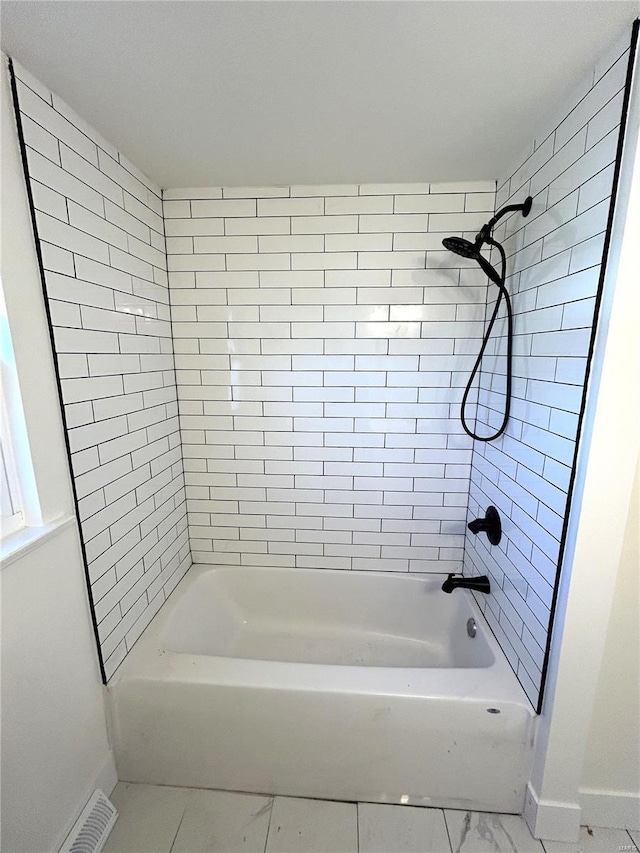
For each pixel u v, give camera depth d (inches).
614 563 39.4
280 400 71.1
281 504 75.5
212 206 64.9
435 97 41.9
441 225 63.1
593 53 35.1
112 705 51.1
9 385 37.1
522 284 51.7
